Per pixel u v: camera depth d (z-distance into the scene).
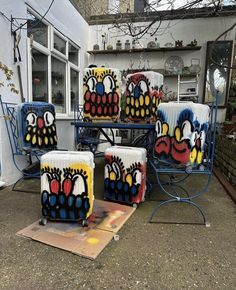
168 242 1.76
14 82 2.99
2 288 1.29
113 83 3.13
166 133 2.08
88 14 5.83
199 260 1.56
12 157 2.99
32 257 1.54
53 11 4.03
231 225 2.06
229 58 5.23
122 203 2.45
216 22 5.25
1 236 1.79
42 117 2.93
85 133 4.79
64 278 1.36
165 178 3.53
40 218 2.07
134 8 5.13
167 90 5.58
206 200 2.66
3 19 2.75
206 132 2.08
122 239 1.79
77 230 1.87
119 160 2.36
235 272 1.45
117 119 3.18
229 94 5.32
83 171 1.86
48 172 1.89
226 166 3.46
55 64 4.31
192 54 5.45
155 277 1.39
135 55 5.73
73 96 5.28
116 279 1.36
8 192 2.72
